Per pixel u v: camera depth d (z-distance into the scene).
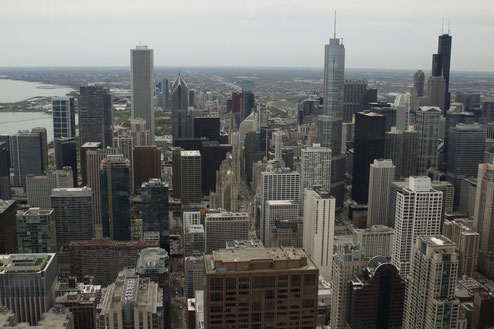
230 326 176.12
